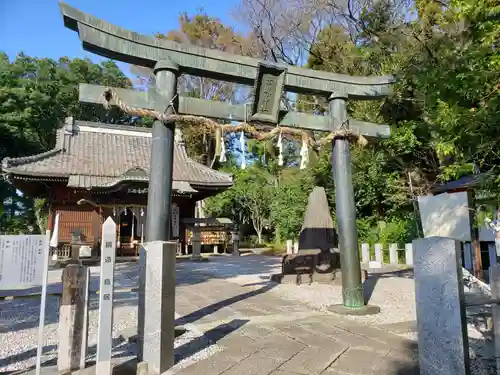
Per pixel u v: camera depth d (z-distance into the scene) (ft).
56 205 58.39
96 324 17.51
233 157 97.19
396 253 43.98
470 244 33.60
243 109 17.94
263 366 11.59
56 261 49.80
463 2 16.01
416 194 46.75
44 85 93.30
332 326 16.10
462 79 15.38
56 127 98.12
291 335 14.82
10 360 12.50
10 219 98.53
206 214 88.28
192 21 77.41
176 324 16.75
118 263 50.47
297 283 29.04
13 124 90.89
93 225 58.75
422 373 9.12
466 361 8.23
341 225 19.31
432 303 9.00
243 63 17.89
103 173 57.47
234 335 14.90
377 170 51.21
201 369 11.43
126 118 108.47
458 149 16.24
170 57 16.28
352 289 18.89
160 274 11.71
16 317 19.22
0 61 93.61
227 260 55.16
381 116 47.52
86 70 99.81
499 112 13.67
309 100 59.31
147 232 14.73
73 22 14.80
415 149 46.01
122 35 15.46
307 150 18.88
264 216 85.40
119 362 11.95
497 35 15.02
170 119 15.44
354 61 52.06
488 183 16.40
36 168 53.93
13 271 10.34
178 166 65.00
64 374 10.94
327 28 56.18
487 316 14.65
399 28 45.73
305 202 59.57
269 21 59.88
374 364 11.62
